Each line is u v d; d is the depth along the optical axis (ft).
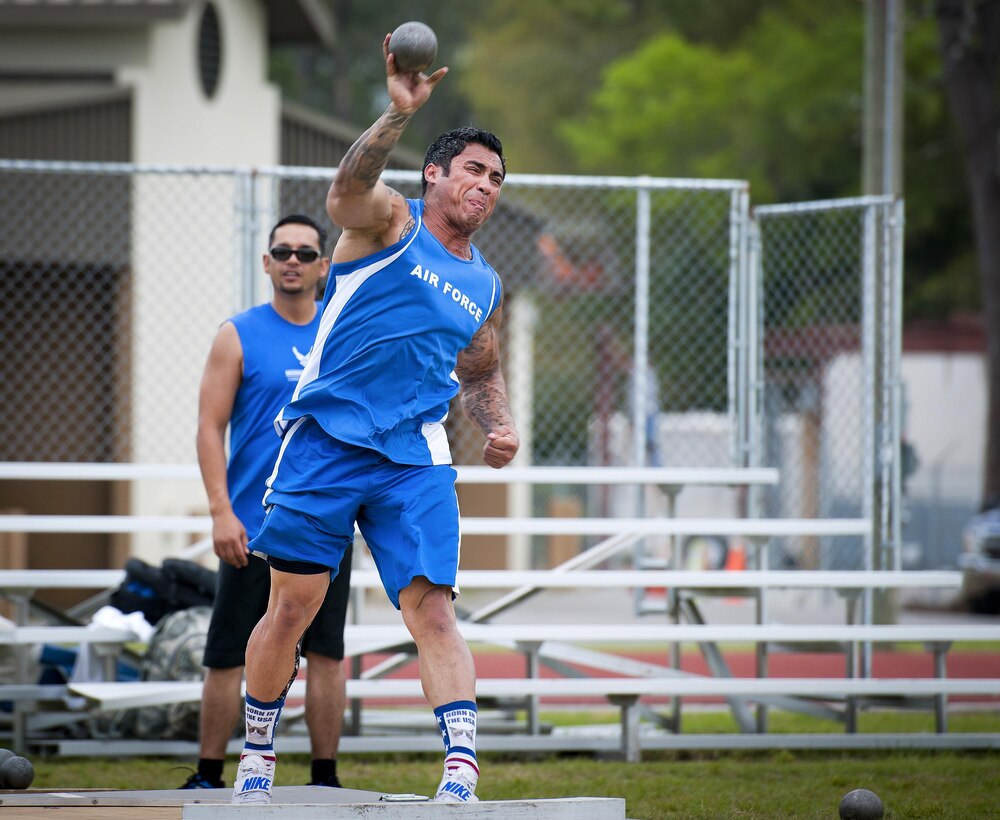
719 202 186.09
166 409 160.97
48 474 84.53
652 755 85.81
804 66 344.90
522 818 44.75
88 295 156.97
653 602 99.91
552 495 259.60
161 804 49.96
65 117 166.71
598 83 416.05
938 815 62.34
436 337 48.19
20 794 52.65
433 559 47.37
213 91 191.42
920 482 270.05
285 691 50.72
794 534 87.66
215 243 162.30
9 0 176.45
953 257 360.48
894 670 119.03
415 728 91.09
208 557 166.91
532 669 85.66
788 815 62.59
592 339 254.27
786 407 218.38
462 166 48.83
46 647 88.89
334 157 194.29
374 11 515.91
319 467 47.67
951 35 267.18
